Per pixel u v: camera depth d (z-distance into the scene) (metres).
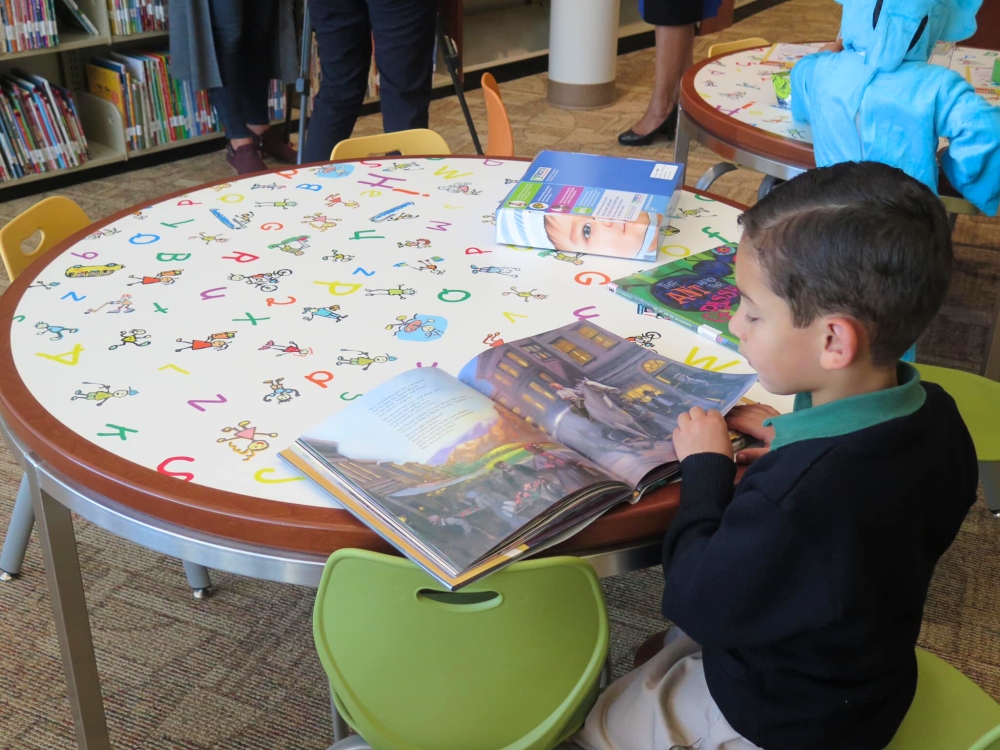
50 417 1.10
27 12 3.47
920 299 0.83
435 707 1.02
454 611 0.93
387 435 1.04
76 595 1.31
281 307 1.38
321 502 0.98
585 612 0.97
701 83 2.52
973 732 1.08
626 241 1.55
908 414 0.86
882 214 0.81
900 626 0.93
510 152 2.37
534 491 0.94
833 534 0.82
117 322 1.33
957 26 1.93
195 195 1.83
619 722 1.10
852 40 1.98
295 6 4.01
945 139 2.09
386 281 1.47
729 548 0.85
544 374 1.17
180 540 1.00
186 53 3.58
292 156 4.12
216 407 1.13
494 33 5.53
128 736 1.60
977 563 2.02
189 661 1.75
